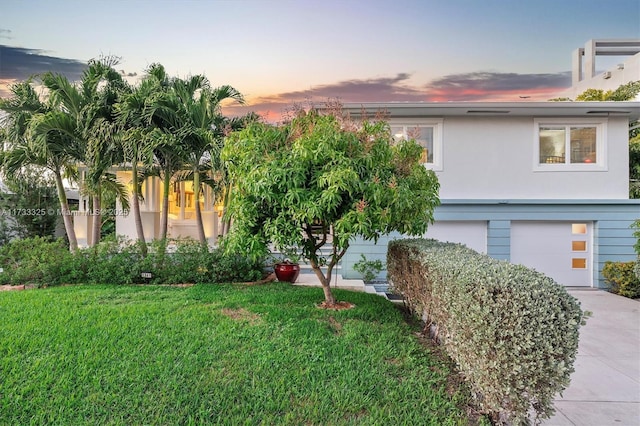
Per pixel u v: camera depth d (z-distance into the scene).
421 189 5.46
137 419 2.75
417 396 3.13
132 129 8.48
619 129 9.41
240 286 7.50
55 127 8.55
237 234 5.09
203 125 9.18
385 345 4.17
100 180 9.48
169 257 8.16
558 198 9.46
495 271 2.96
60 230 13.62
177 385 3.19
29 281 7.68
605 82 22.61
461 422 2.77
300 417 2.82
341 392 3.15
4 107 8.80
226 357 3.77
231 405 2.94
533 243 9.51
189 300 6.14
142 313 5.24
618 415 3.21
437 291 3.76
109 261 7.93
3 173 9.19
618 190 9.42
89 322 4.80
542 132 9.62
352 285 8.04
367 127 5.18
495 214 9.42
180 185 13.39
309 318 5.09
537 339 2.39
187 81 9.48
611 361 4.48
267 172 4.64
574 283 9.45
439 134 9.56
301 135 4.93
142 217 12.98
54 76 8.67
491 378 2.58
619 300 7.83
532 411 3.14
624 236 9.20
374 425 2.71
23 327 4.57
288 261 8.40
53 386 3.16
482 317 2.64
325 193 4.49
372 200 4.76
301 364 3.65
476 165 9.57
